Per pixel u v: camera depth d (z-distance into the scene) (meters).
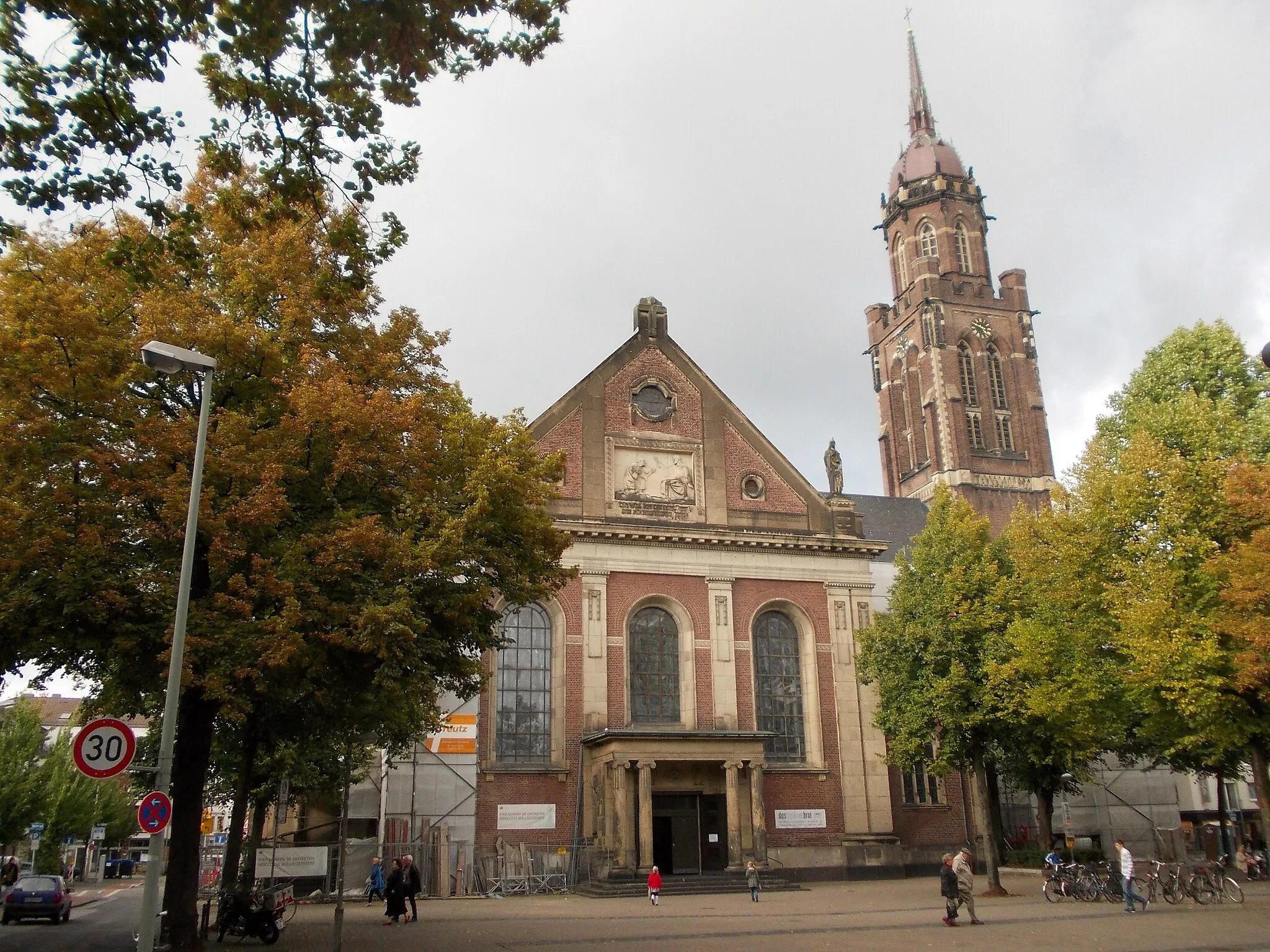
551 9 13.02
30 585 17.98
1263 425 34.19
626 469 47.34
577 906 34.19
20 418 18.00
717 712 45.00
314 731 25.39
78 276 20.61
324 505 21.62
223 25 12.26
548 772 42.09
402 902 28.94
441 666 22.83
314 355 21.42
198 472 17.69
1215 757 39.38
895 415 106.38
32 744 60.00
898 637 41.12
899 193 109.44
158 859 15.38
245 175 22.47
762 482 49.38
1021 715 36.38
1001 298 105.62
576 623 44.22
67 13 11.71
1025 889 37.81
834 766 46.28
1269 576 25.67
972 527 41.09
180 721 22.03
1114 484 30.92
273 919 23.50
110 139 12.79
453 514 22.59
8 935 29.45
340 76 13.08
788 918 28.78
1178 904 30.66
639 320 49.91
